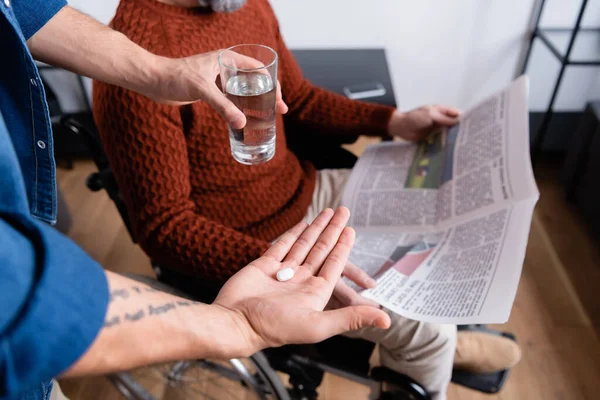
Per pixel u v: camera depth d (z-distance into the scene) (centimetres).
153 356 40
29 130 51
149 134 79
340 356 93
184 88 65
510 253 72
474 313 66
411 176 103
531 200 77
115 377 107
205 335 43
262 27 100
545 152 211
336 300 74
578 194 181
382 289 75
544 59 192
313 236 60
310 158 126
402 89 208
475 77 202
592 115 168
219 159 91
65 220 159
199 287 90
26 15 62
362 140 216
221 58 66
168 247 82
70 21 66
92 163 213
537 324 146
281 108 76
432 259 80
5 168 32
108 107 77
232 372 108
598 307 151
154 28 81
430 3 183
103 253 172
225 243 81
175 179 83
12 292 30
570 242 173
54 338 32
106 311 35
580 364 136
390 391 99
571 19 183
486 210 83
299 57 184
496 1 181
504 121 95
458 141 103
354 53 188
